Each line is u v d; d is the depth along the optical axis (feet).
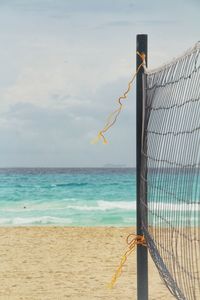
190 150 17.74
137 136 24.40
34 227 64.18
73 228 63.10
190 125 17.76
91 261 41.65
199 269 23.56
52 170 390.42
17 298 29.86
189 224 18.86
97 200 140.97
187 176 18.26
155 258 22.17
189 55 18.29
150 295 29.99
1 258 43.11
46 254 44.96
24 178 250.98
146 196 23.31
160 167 21.83
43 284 33.53
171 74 20.38
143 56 24.29
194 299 18.70
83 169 415.85
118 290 31.73
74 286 32.86
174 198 20.40
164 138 21.17
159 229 22.93
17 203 133.90
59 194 155.12
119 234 57.67
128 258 42.57
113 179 236.02
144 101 24.02
